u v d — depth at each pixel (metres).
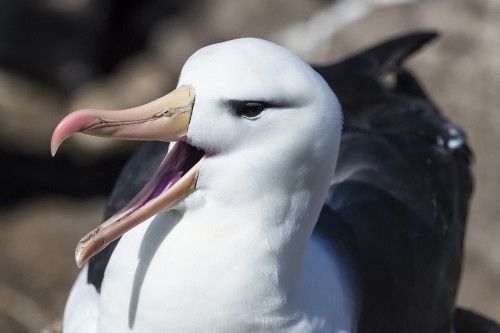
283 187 6.73
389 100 9.83
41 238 17.23
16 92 21.89
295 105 6.59
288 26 17.45
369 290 8.08
